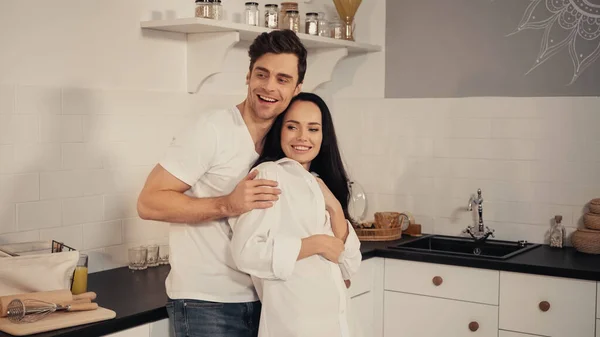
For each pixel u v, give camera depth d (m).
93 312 2.35
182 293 2.37
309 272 2.24
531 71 3.82
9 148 2.76
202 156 2.30
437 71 4.09
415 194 4.18
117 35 3.13
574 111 3.71
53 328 2.19
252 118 2.39
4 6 2.72
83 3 2.99
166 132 3.37
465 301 3.44
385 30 4.24
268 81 2.28
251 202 2.20
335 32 3.98
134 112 3.22
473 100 3.98
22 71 2.79
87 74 3.02
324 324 2.24
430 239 4.04
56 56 2.90
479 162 3.97
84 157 3.02
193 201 2.27
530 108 3.82
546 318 3.25
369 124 4.31
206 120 2.34
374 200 4.32
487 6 3.92
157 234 3.37
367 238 3.93
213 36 3.34
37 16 2.83
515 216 3.88
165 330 2.50
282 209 2.27
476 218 3.99
